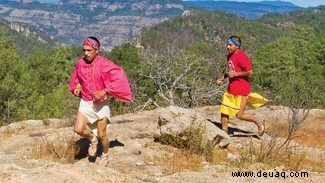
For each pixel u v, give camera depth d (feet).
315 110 46.37
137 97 89.10
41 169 18.03
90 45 19.94
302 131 35.60
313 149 29.96
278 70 271.28
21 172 17.39
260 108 46.44
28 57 272.31
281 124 37.32
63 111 79.25
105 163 21.67
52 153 24.94
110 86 20.07
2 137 35.96
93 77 20.15
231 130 33.01
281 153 26.17
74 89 20.93
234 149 27.66
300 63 291.17
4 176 16.81
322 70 262.06
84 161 23.89
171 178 20.01
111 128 33.09
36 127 41.75
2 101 130.82
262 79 168.14
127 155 25.43
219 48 132.16
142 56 105.29
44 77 259.39
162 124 28.12
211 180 19.53
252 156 25.52
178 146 26.76
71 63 294.05
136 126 33.58
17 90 139.33
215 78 92.48
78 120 20.72
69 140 27.73
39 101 137.49
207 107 44.83
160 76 87.40
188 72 88.07
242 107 28.66
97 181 17.40
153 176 20.80
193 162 23.82
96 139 21.50
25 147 28.45
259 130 29.40
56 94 139.74
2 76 153.38
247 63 27.84
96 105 20.61
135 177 19.84
